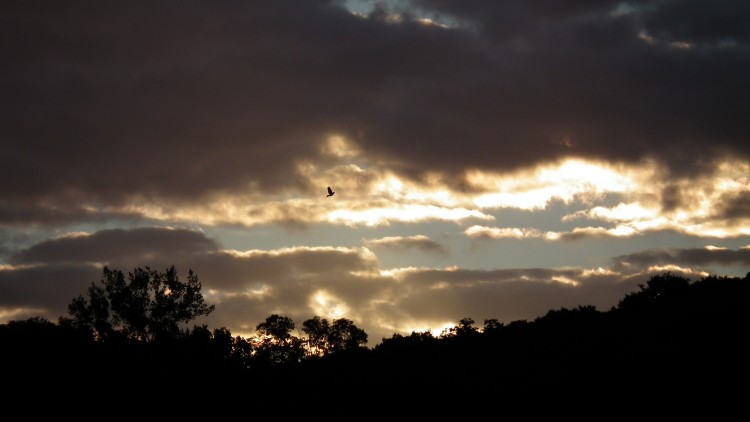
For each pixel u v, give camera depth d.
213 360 70.38
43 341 64.81
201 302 79.88
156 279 78.81
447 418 56.84
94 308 76.25
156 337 75.56
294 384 71.44
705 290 79.75
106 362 65.62
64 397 60.12
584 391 56.03
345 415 60.47
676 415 48.84
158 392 63.81
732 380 51.72
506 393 59.72
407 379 66.81
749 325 61.72
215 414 63.28
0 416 57.06
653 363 57.22
